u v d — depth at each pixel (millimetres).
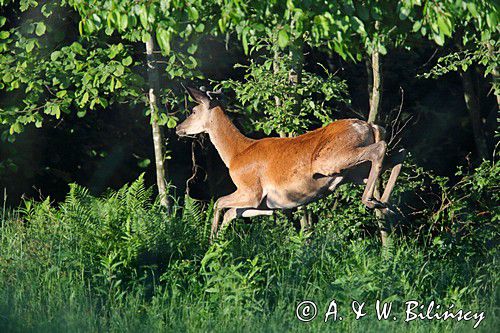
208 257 19500
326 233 23453
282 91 26156
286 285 18891
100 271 19844
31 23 25828
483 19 18172
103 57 25906
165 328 17438
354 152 20609
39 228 22672
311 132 21766
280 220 25188
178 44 29391
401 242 24438
